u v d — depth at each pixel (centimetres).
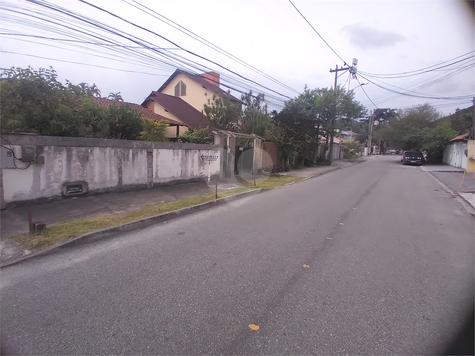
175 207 727
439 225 657
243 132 1616
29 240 477
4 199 621
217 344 248
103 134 889
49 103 719
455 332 269
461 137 2339
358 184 1328
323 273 389
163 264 411
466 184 1351
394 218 709
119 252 457
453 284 365
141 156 906
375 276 384
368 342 254
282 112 2052
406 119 3947
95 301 313
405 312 300
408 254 468
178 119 1786
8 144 618
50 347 242
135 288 342
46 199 689
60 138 701
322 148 2845
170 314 290
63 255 442
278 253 458
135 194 859
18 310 295
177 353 237
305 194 1026
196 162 1128
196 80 2191
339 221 663
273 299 321
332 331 268
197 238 528
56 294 327
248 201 888
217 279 367
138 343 248
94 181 784
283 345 248
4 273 378
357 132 7012
